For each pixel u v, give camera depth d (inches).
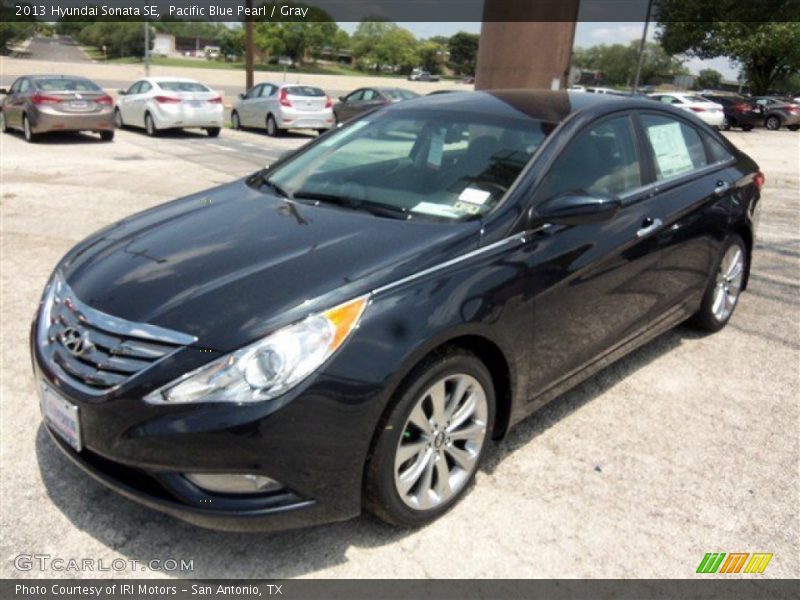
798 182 479.5
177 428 89.7
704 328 186.7
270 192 142.7
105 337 98.6
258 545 104.2
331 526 108.5
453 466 112.2
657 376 163.3
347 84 2162.9
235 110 792.3
